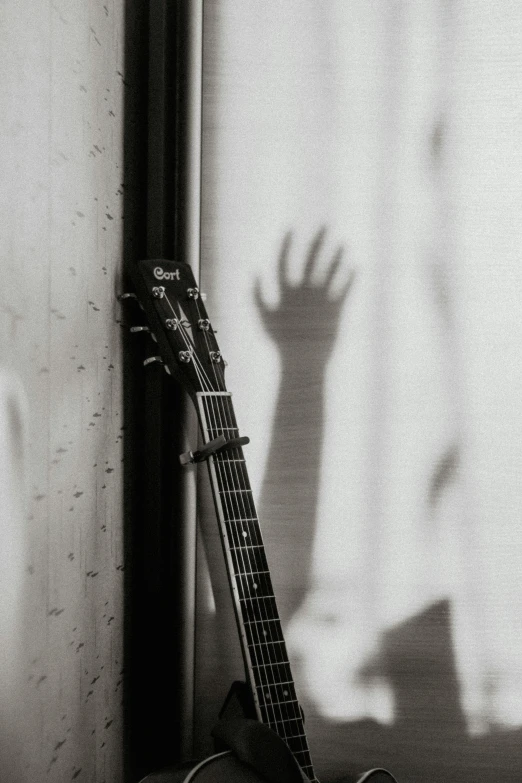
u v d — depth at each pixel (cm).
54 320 172
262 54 197
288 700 183
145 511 195
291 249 198
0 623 163
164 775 178
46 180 170
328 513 199
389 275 198
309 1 197
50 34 170
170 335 186
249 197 198
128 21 190
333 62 197
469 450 197
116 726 190
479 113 196
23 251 166
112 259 187
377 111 197
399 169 197
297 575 199
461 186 196
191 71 196
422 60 196
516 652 197
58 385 173
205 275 199
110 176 185
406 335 198
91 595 182
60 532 174
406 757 198
